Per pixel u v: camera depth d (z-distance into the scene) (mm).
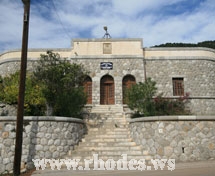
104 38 20859
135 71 20141
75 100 12539
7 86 13703
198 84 20500
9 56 21281
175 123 9812
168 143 9664
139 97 13039
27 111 12078
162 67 20734
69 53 20656
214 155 9625
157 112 12445
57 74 12523
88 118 14078
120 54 20547
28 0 9172
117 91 19703
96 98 19547
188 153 9508
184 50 21297
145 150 10242
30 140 9500
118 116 14469
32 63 20203
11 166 9141
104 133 11891
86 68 20062
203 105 18219
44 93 12406
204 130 9766
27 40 8977
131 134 11539
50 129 9820
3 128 9438
